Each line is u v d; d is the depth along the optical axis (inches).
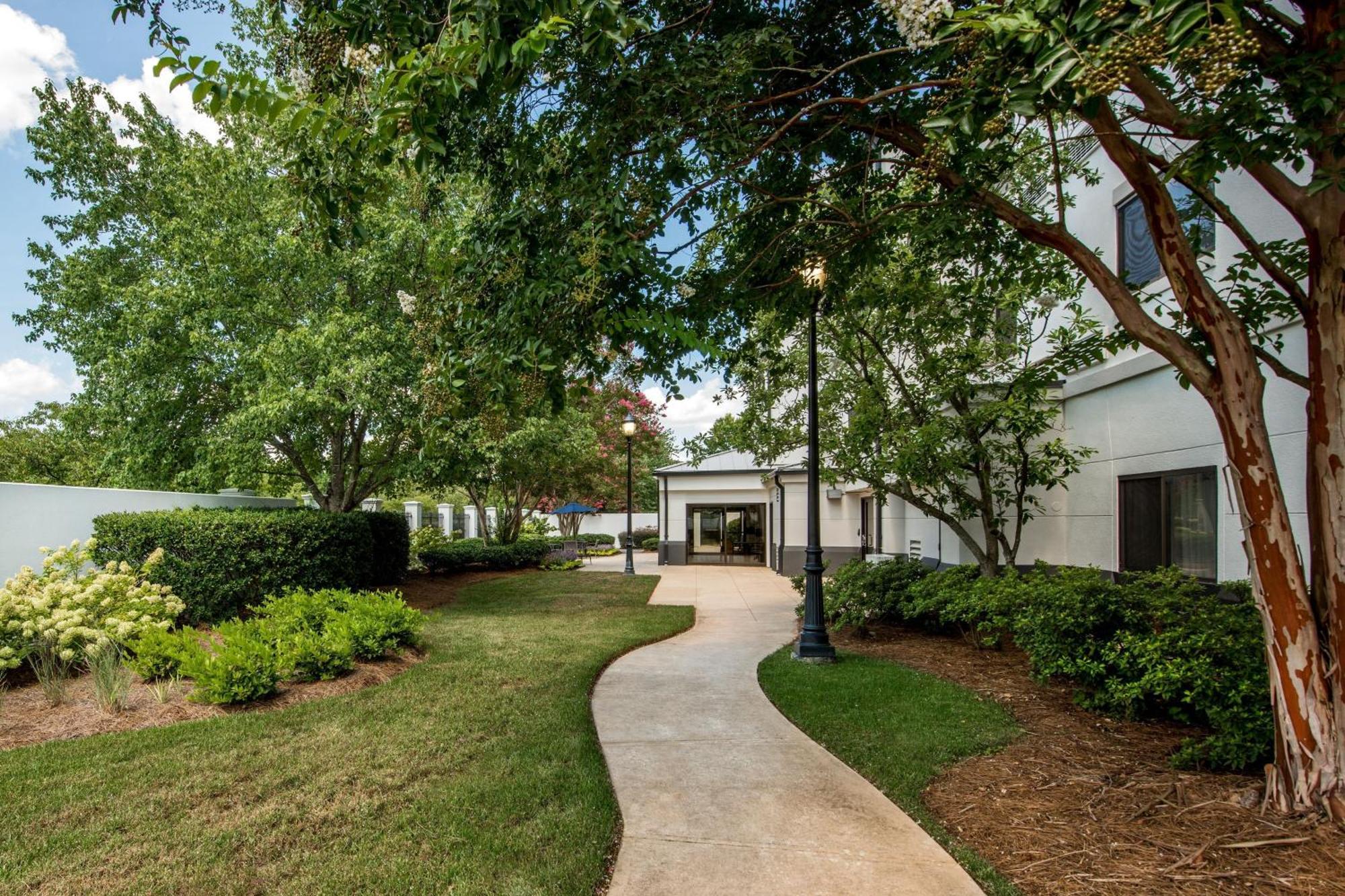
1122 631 174.1
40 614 207.5
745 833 122.4
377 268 365.7
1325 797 112.6
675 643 309.9
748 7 151.8
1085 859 108.6
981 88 102.6
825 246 186.5
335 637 226.4
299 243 350.6
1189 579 194.7
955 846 116.1
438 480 421.4
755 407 359.9
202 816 126.2
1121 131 118.1
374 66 114.0
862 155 180.9
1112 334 223.5
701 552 808.3
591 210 125.0
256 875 107.1
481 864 110.9
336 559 336.2
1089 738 165.6
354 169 123.9
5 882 104.0
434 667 239.1
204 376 371.6
